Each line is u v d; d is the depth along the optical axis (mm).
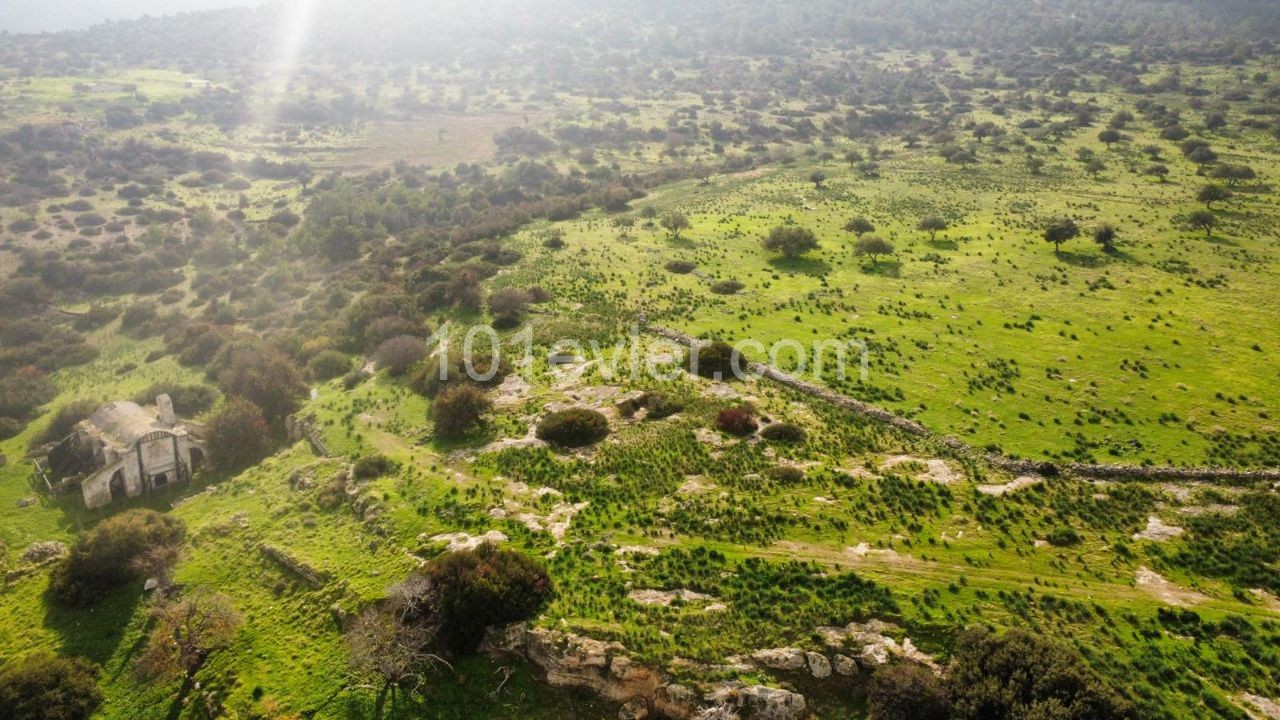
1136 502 52219
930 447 60000
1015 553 47438
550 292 101250
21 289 124688
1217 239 108062
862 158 183250
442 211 175375
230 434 75750
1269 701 36312
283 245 151875
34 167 184375
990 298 92062
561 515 54031
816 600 43406
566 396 72812
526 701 40125
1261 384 67438
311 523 58906
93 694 46219
